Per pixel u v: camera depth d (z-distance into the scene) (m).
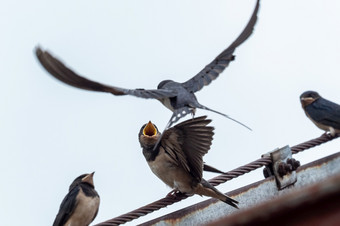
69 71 8.02
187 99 10.91
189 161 12.13
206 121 11.11
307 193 4.91
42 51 7.62
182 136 11.82
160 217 12.23
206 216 12.27
